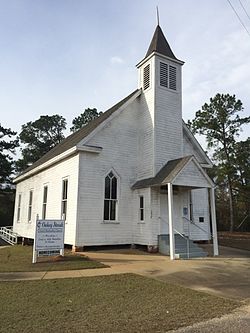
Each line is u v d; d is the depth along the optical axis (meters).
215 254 14.59
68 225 15.85
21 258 12.95
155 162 16.34
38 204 21.25
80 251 14.88
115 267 10.95
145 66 18.36
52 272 9.91
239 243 22.25
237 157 33.81
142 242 15.76
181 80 18.41
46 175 20.31
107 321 5.39
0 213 45.28
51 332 4.85
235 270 10.87
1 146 48.97
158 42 18.36
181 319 5.57
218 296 7.33
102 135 16.62
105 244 15.66
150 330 5.02
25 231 23.53
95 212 15.68
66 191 16.98
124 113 17.67
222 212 44.72
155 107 17.03
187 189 17.39
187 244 14.24
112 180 16.66
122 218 16.47
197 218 19.11
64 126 56.31
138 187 16.39
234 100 34.81
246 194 36.75
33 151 52.78
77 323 5.27
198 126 35.19
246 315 5.86
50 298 6.80
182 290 7.70
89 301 6.63
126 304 6.44
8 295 7.03
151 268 10.88
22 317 5.53
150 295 7.18
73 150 15.86
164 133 17.03
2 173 47.06
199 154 20.44
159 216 15.77
